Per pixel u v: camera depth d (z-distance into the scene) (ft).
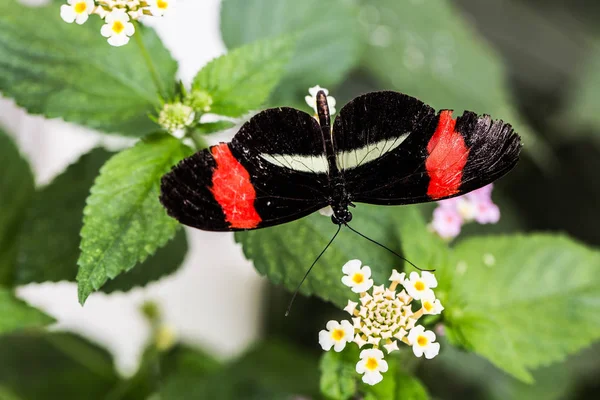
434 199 1.14
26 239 1.24
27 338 1.41
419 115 1.14
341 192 1.15
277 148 1.13
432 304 1.12
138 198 1.15
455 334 1.21
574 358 1.58
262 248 1.18
